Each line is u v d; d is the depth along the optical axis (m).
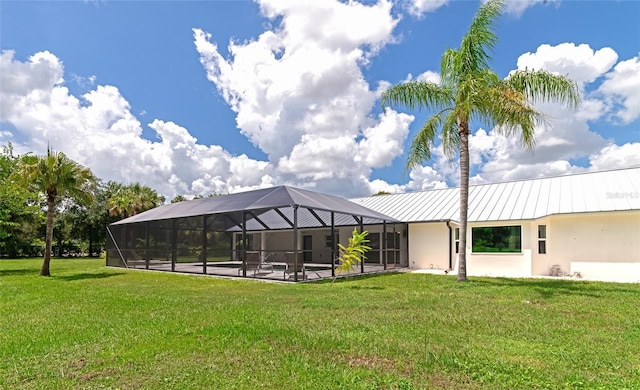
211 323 6.48
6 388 3.75
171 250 20.36
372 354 4.74
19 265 25.25
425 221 18.48
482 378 3.93
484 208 18.03
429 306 8.16
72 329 6.21
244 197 17.47
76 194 18.91
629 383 3.76
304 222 21.84
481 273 16.83
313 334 5.69
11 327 6.42
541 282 12.62
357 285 12.26
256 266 15.84
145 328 6.18
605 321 6.59
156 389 3.70
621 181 16.25
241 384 3.81
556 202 16.16
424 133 13.58
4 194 21.42
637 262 13.39
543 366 4.28
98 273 18.34
